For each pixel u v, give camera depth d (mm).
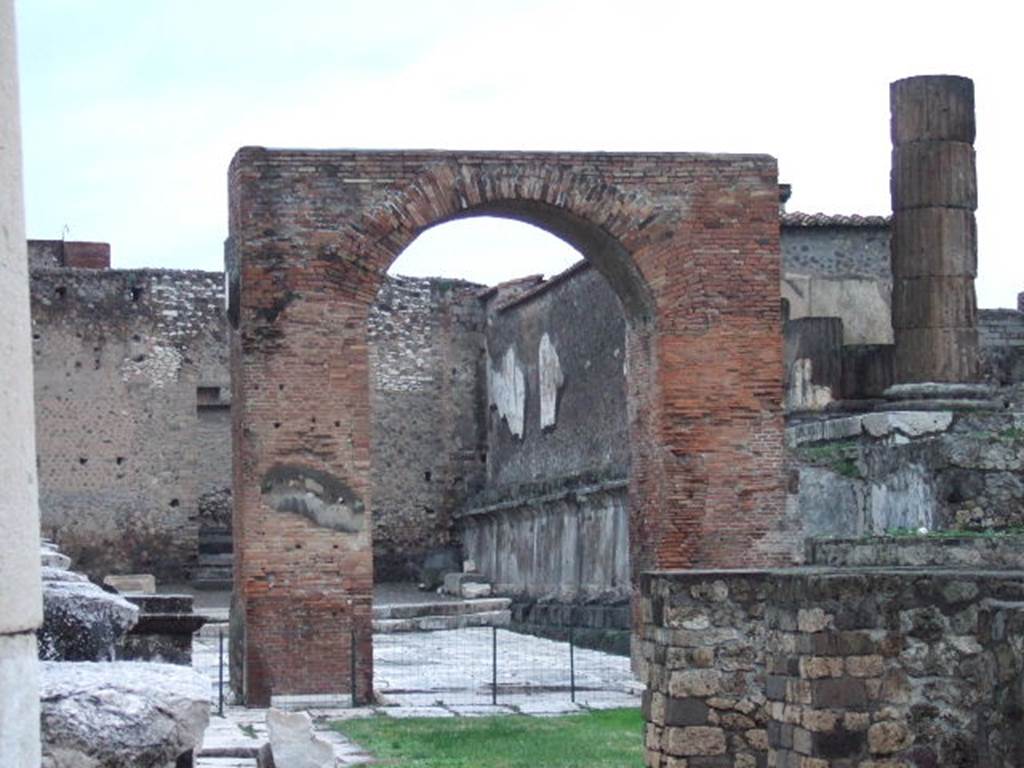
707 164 25984
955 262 28750
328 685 24250
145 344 44844
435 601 41094
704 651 14352
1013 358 35688
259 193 24609
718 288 25953
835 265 35781
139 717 5906
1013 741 11531
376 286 24906
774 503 25938
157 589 43969
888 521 24500
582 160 25656
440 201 25094
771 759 12812
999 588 12227
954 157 28875
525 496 40344
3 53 4078
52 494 43938
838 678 12188
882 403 31203
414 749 18438
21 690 3998
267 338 24531
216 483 45250
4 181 4066
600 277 37469
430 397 46812
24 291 4188
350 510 24578
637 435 26859
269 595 24297
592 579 35938
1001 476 21266
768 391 26016
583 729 20250
